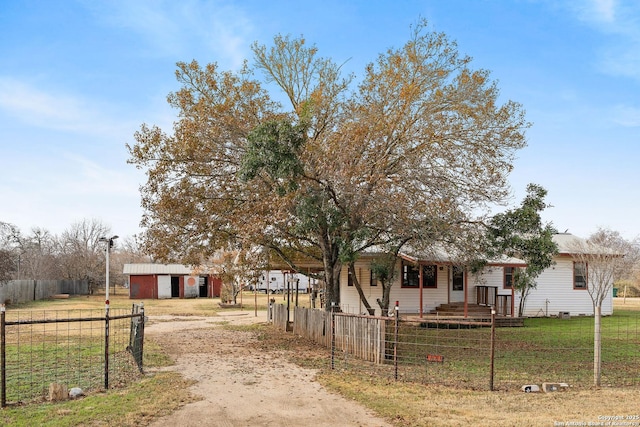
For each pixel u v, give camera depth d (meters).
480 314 26.39
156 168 18.16
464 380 11.94
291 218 17.61
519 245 20.75
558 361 14.69
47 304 43.97
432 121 17.91
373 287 28.19
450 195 17.78
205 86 18.38
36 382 11.43
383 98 17.81
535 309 30.64
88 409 9.01
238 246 20.56
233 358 15.38
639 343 18.50
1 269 40.53
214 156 18.53
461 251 19.86
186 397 10.02
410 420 8.57
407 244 20.78
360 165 16.38
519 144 18.30
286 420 8.60
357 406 9.53
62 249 76.69
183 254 19.78
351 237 17.97
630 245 44.22
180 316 34.06
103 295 66.88
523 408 9.35
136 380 11.77
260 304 47.34
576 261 31.48
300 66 20.34
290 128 15.73
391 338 14.98
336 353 15.85
